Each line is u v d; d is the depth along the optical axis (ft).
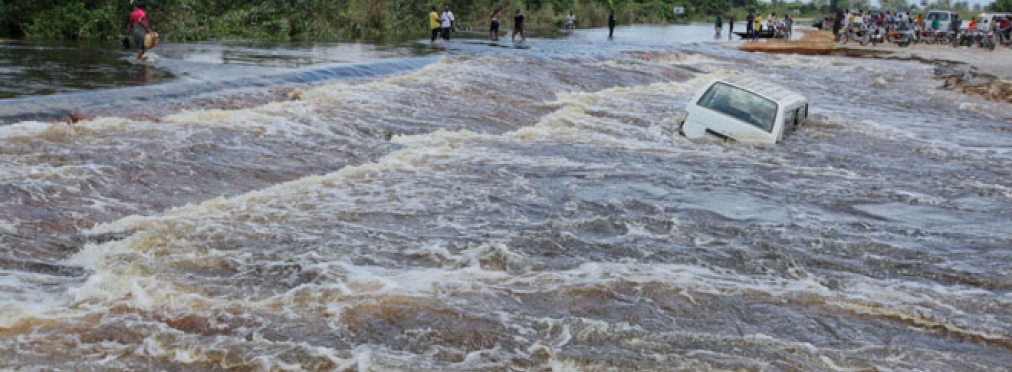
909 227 32.37
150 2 91.61
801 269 26.61
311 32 109.60
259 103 48.34
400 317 21.29
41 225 27.14
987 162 47.73
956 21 162.30
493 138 46.42
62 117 40.60
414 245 27.12
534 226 29.94
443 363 18.94
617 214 32.30
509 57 76.84
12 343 18.78
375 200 32.58
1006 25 157.07
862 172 42.60
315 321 20.83
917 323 22.45
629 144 46.65
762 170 41.42
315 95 50.80
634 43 127.75
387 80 58.75
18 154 33.71
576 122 52.49
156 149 36.11
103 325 19.98
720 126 48.24
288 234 27.58
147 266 23.89
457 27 144.56
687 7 279.90
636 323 21.57
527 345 20.01
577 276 24.76
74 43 80.07
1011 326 22.48
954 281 26.25
